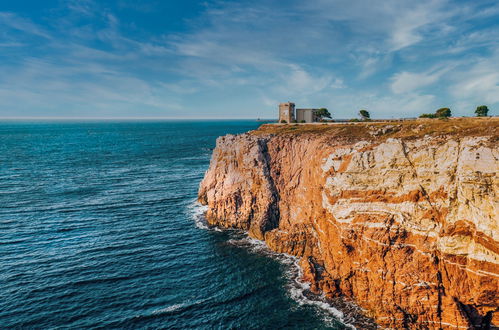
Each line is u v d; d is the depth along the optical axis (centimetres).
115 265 5094
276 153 6631
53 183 9925
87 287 4500
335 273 4538
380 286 3938
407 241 3881
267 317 4006
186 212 7575
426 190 3912
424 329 3719
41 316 3906
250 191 6519
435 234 3716
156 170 12388
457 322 3522
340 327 3841
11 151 17038
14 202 7925
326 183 4772
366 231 4097
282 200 6234
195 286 4609
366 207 4194
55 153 16588
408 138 4806
